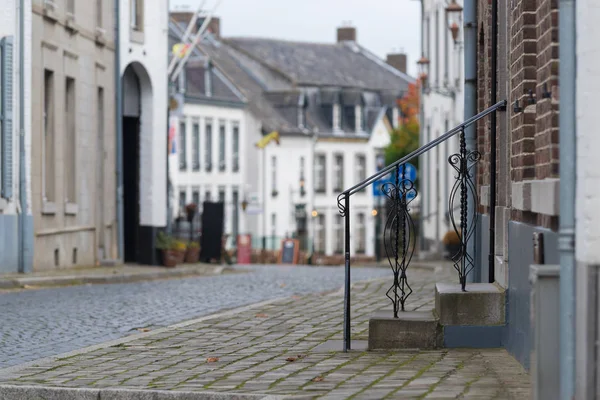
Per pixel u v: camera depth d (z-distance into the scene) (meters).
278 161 91.25
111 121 35.97
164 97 38.81
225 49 98.38
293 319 17.58
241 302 22.14
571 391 8.61
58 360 13.58
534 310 8.94
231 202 84.56
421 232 52.66
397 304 14.41
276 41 105.19
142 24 37.84
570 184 8.70
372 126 104.12
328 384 11.02
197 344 14.82
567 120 8.72
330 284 28.06
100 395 11.19
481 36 17.81
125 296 23.27
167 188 38.53
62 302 21.52
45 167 31.19
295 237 89.00
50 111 31.14
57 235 31.08
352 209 100.19
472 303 13.41
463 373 11.41
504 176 14.35
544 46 10.60
